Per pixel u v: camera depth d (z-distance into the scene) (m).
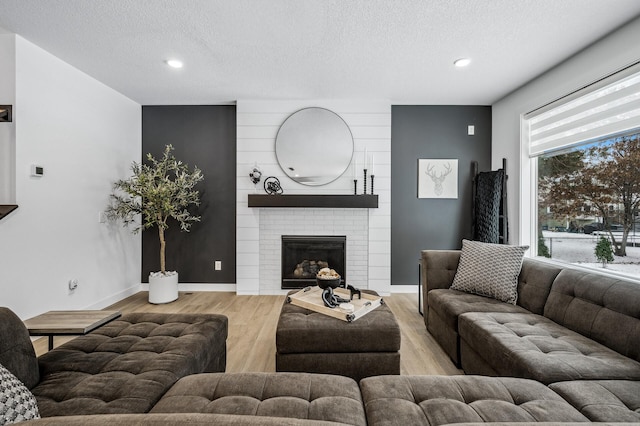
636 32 2.13
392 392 1.17
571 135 2.75
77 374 1.30
